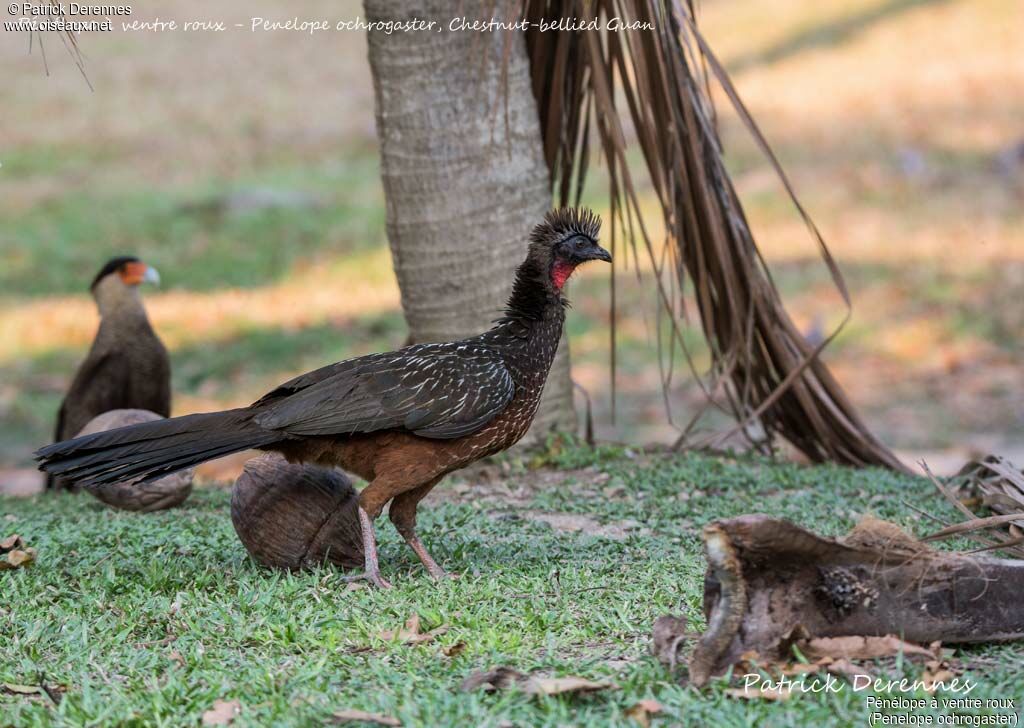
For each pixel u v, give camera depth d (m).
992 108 34.94
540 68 12.98
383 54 12.09
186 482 11.25
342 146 36.81
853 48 39.62
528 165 12.45
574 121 13.26
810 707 5.91
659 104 11.92
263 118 38.91
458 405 8.31
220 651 6.97
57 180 34.12
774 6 43.69
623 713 5.93
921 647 6.56
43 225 30.98
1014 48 38.19
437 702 6.05
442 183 12.20
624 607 7.45
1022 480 10.04
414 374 8.33
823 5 43.09
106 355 13.75
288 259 29.23
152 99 40.34
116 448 7.98
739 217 12.33
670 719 5.89
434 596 7.78
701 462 12.27
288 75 42.44
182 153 36.19
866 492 11.18
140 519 10.35
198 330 25.69
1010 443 19.52
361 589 8.05
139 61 43.53
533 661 6.65
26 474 18.89
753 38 41.62
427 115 12.09
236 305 26.89
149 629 7.44
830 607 6.51
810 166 32.88
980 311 25.19
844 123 35.09
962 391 22.09
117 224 31.09
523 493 11.41
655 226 30.33
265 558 8.57
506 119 10.30
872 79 37.53
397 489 8.39
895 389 22.45
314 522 8.58
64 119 38.78
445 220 12.26
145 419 11.19
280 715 6.00
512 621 7.31
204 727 5.95
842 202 30.73
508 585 8.06
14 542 9.09
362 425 8.16
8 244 29.84
